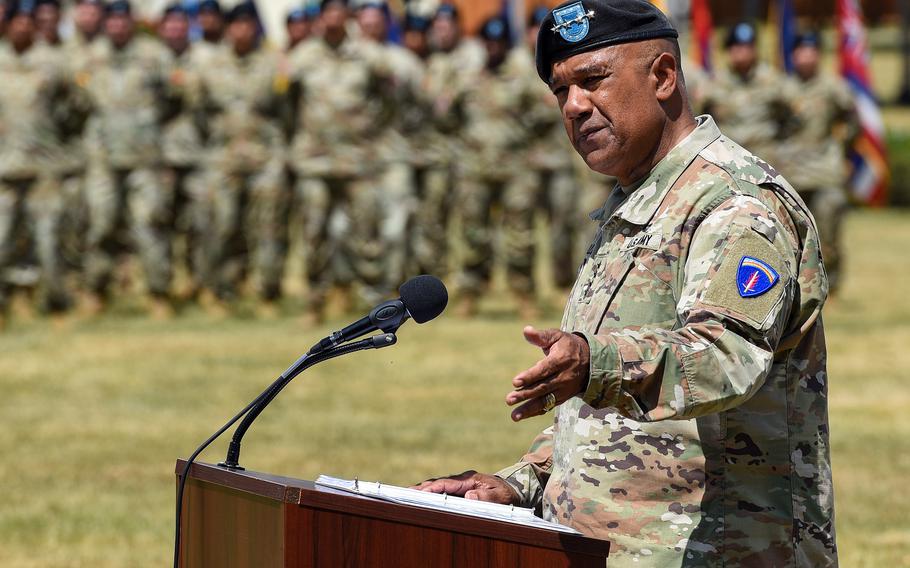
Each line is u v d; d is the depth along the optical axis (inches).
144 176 1517.0
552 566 286.4
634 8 326.0
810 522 321.4
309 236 1465.3
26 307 1551.4
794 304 310.3
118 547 713.6
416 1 1681.8
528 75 1524.4
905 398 1091.9
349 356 1285.7
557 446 343.9
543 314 1558.8
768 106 1581.0
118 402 1077.8
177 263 1929.1
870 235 2465.6
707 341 288.2
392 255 1520.7
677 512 317.4
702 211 315.6
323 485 309.3
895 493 805.9
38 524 752.3
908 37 4702.3
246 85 1555.1
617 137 326.3
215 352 1302.9
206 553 314.7
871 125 2231.8
